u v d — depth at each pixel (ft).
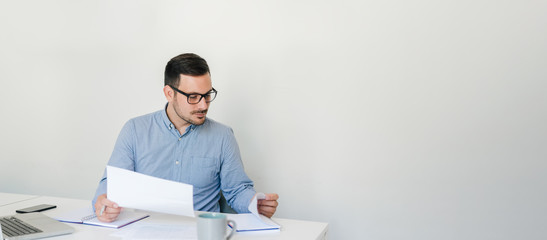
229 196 6.05
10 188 9.37
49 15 8.87
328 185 7.45
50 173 9.06
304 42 7.44
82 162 8.82
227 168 6.05
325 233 4.75
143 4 8.30
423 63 6.86
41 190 9.15
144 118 6.13
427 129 6.90
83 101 8.75
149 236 4.17
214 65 7.95
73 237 4.20
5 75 9.21
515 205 6.56
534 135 6.43
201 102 5.45
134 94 8.41
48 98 8.96
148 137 5.98
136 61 8.38
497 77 6.54
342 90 7.29
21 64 9.10
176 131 5.98
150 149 5.96
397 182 7.09
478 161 6.69
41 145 9.08
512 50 6.46
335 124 7.36
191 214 4.26
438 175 6.89
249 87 7.78
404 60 6.95
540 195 6.44
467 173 6.75
